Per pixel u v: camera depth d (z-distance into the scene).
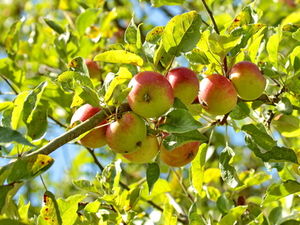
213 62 1.48
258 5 2.16
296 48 1.51
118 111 1.39
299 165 1.52
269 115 1.58
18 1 3.20
